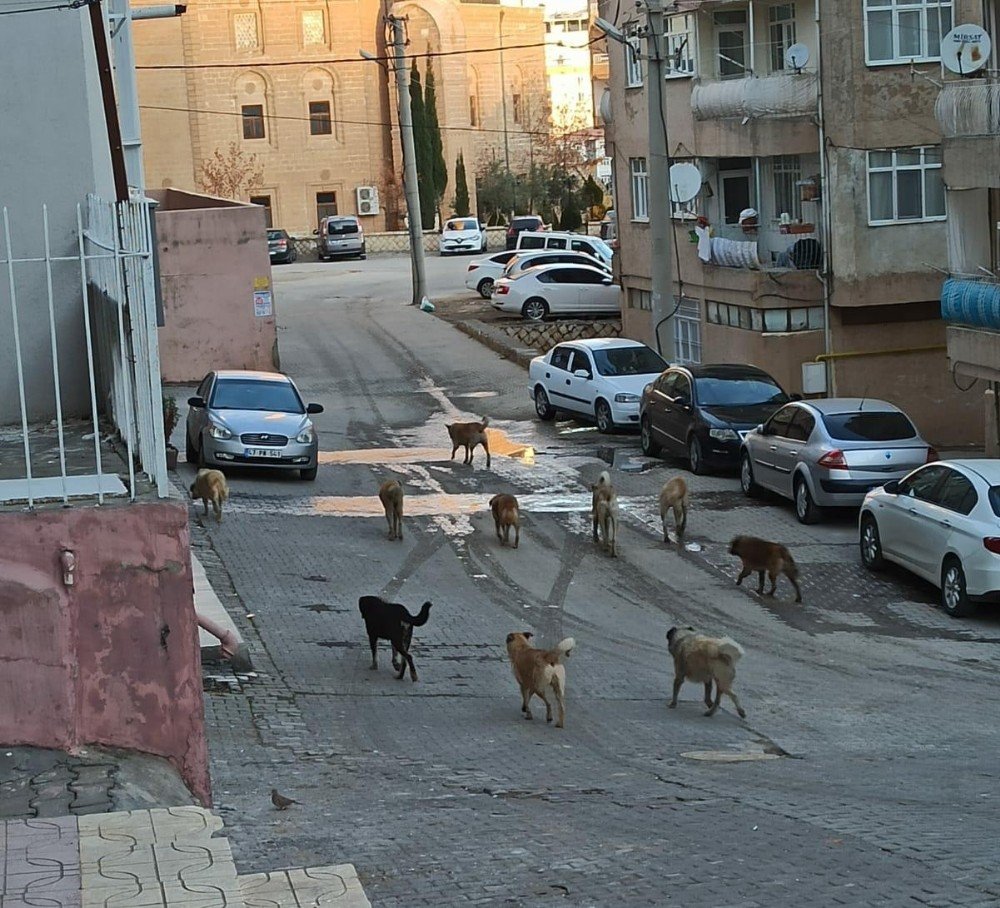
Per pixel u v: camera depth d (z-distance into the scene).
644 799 9.62
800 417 22.86
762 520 22.50
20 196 11.60
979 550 16.70
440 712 12.91
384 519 22.17
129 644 8.15
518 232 72.44
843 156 30.39
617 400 30.25
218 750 11.27
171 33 85.00
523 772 10.76
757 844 8.05
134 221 8.74
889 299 30.72
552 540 21.11
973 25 23.92
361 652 15.01
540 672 12.51
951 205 25.23
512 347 42.06
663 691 14.09
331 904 6.44
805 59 31.14
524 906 6.87
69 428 11.06
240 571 18.36
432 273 66.62
